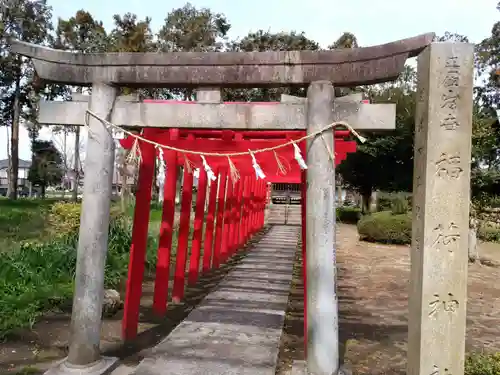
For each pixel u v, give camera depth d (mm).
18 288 7090
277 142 5840
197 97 4594
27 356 4957
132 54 4527
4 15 24828
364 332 6375
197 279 9820
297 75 4367
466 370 4008
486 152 13258
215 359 4992
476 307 8094
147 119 4574
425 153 3621
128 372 4586
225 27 22094
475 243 13328
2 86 29641
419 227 3688
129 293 5570
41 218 14461
